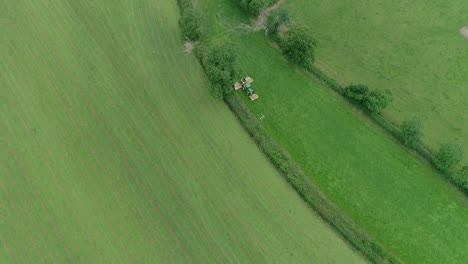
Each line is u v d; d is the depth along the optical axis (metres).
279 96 81.50
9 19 93.00
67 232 71.25
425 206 71.12
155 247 69.56
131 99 82.31
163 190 73.88
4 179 76.06
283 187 73.00
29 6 94.38
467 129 77.12
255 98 81.12
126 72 85.25
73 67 86.38
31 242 70.94
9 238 71.38
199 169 75.25
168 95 82.38
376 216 70.50
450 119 78.12
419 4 90.25
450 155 70.06
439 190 72.31
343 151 75.94
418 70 83.25
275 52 86.12
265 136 76.94
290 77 83.31
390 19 88.88
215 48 77.38
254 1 85.31
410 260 67.19
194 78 83.81
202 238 69.94
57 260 69.38
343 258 67.19
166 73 84.69
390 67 83.75
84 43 89.06
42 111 82.00
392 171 74.00
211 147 77.00
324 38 87.50
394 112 79.12
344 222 69.19
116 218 71.94
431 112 78.88
